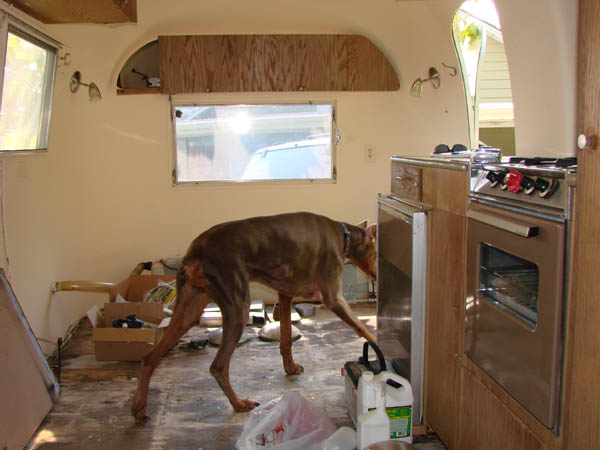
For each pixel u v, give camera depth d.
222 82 3.99
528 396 1.45
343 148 4.31
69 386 2.80
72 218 3.65
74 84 3.54
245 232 2.58
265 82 4.02
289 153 4.31
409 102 4.13
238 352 3.27
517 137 2.38
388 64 4.08
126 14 2.70
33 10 2.59
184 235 4.31
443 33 3.30
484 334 1.71
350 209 4.39
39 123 3.08
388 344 2.69
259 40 3.97
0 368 2.20
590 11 1.20
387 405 2.08
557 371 1.33
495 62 3.41
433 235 2.14
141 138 4.16
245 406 2.53
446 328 2.02
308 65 4.02
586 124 1.22
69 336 3.50
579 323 1.26
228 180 4.29
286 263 2.69
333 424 2.28
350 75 4.05
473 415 1.81
